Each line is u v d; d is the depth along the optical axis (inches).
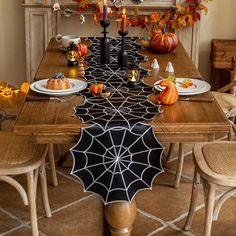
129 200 85.1
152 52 136.1
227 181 93.0
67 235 111.7
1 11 189.8
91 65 122.3
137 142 85.9
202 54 195.3
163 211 121.0
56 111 92.0
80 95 100.3
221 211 120.9
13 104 127.8
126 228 89.1
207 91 101.7
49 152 128.6
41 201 124.4
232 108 136.4
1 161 99.7
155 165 86.7
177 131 86.4
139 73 113.2
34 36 181.2
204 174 95.1
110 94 101.0
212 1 189.2
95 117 88.6
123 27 117.0
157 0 177.5
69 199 126.0
